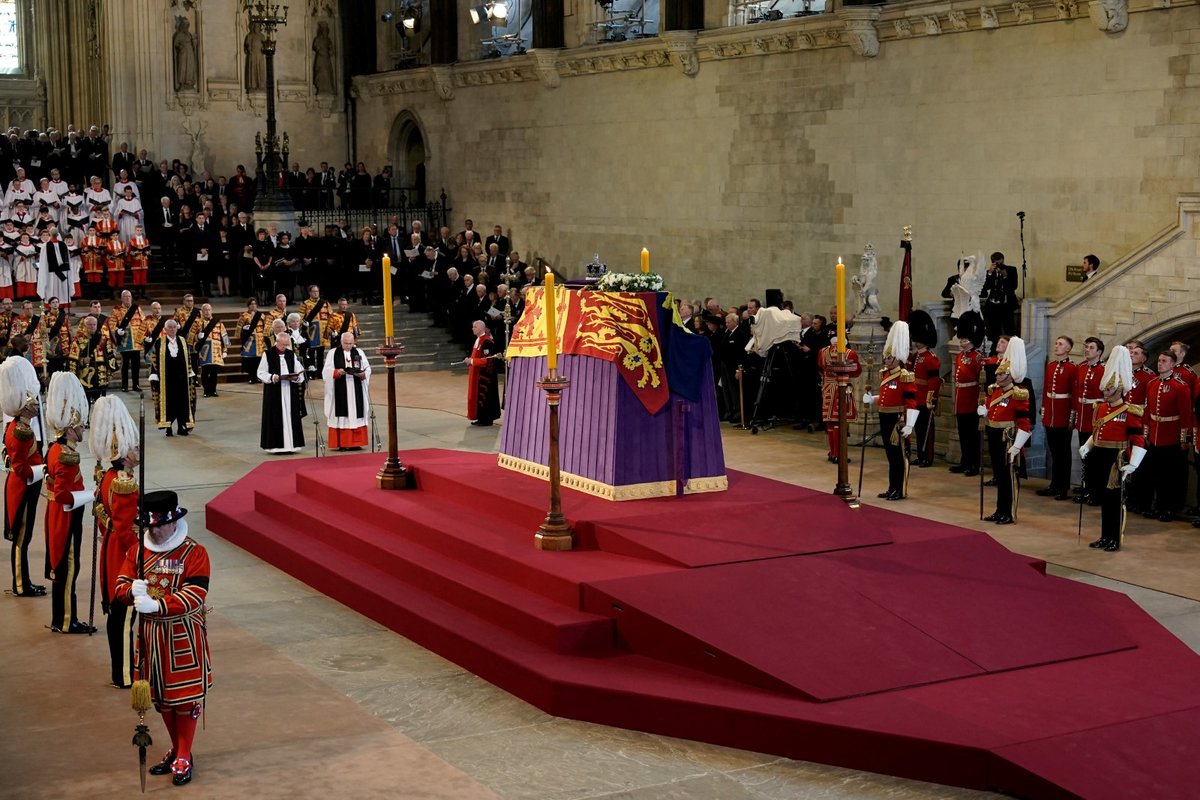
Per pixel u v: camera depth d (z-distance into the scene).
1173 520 17.03
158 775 9.39
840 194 25.86
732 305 28.59
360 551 14.35
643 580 11.66
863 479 19.53
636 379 13.58
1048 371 18.33
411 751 9.94
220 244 33.03
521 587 12.38
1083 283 20.78
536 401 14.96
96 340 25.34
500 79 34.53
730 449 21.84
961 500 18.17
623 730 10.45
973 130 23.27
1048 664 11.09
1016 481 16.81
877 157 25.02
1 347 25.45
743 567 11.91
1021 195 22.62
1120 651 11.45
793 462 20.72
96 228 32.00
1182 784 8.88
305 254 32.19
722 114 28.27
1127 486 17.48
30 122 40.50
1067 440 18.22
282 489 16.97
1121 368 16.16
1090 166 21.55
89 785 9.20
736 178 28.12
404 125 38.88
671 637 11.05
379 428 23.61
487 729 10.47
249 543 15.94
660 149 29.98
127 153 35.31
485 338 23.70
